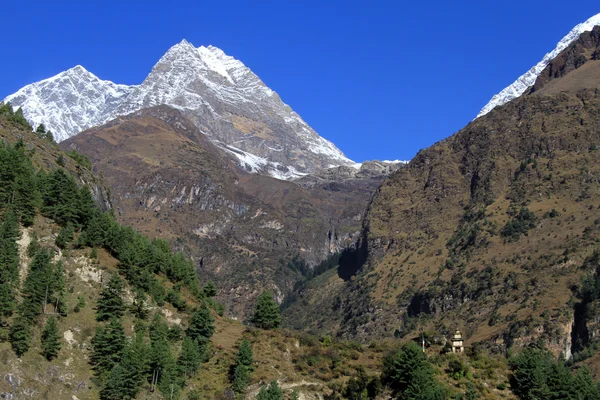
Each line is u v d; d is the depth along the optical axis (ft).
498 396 371.97
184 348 382.63
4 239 394.73
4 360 345.31
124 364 356.59
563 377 384.88
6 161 442.09
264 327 450.71
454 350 411.95
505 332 642.22
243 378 377.09
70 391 347.97
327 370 397.80
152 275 448.24
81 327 382.22
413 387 358.02
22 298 379.35
